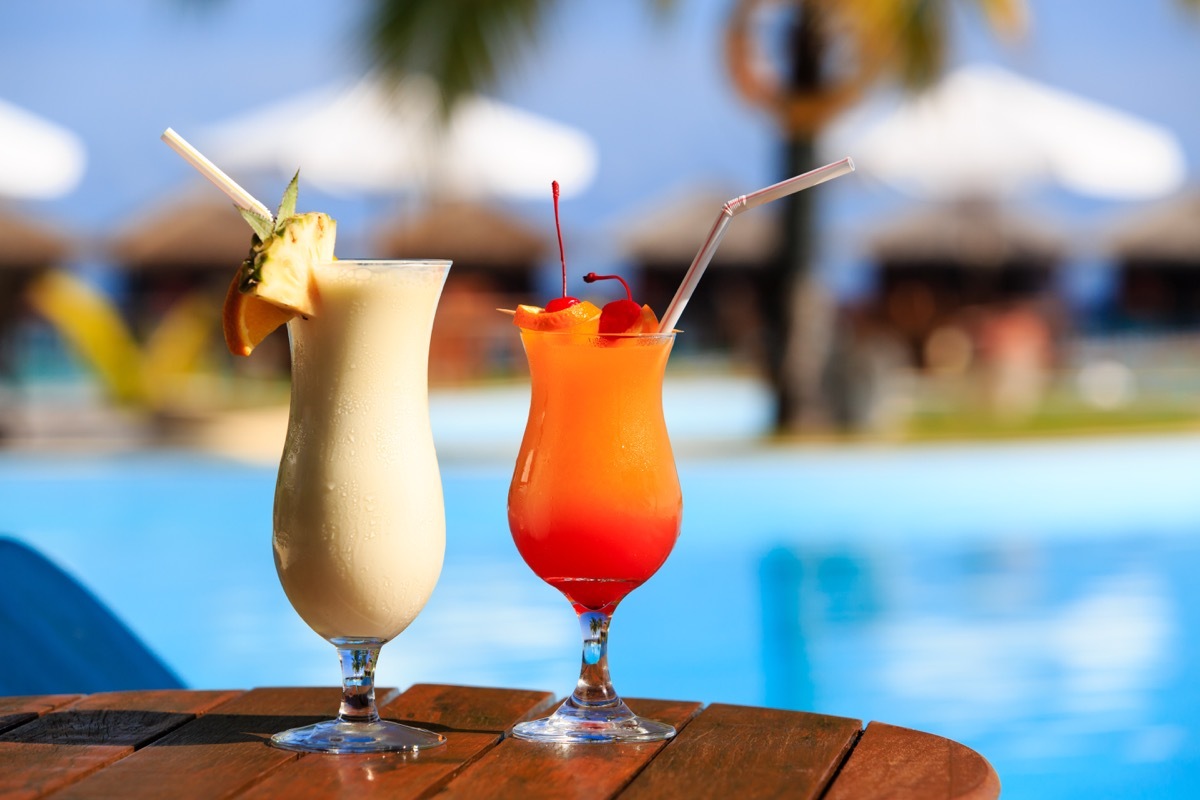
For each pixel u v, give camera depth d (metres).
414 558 1.35
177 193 15.72
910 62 10.22
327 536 1.32
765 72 9.41
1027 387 12.70
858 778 1.23
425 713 1.49
